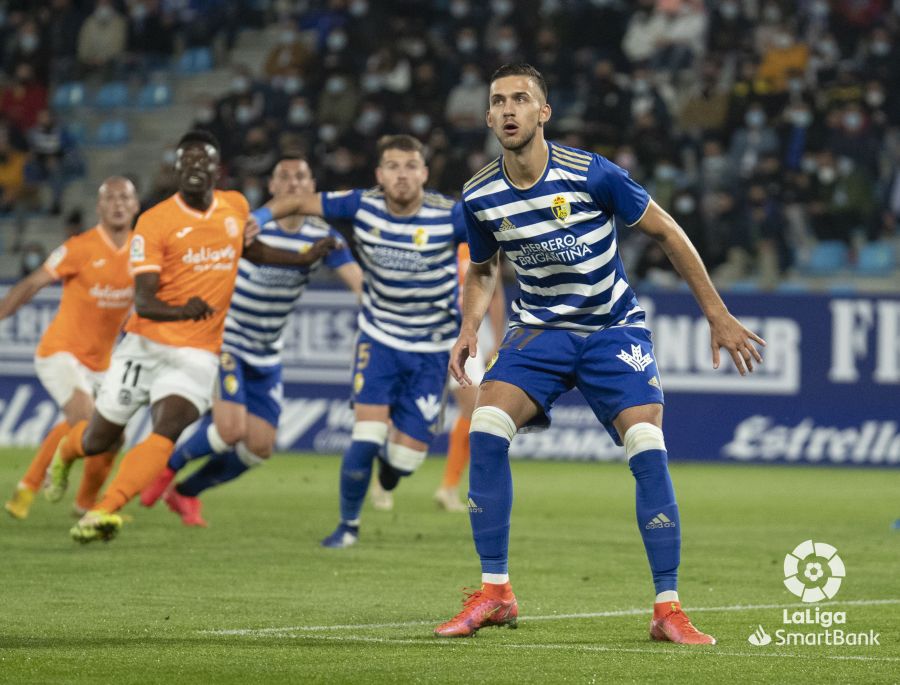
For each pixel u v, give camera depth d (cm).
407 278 3045
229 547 3006
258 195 7300
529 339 1970
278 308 3350
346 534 3092
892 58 7344
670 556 1878
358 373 3097
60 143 8269
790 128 6944
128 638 1867
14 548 2922
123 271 3375
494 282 2061
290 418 5941
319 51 8175
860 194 6725
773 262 6581
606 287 1938
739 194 6775
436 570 2675
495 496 1938
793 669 1661
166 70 8900
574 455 5853
